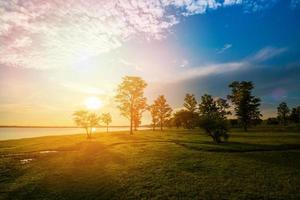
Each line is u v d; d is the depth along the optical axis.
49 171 21.08
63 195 15.01
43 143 44.47
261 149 28.94
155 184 15.72
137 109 70.31
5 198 14.94
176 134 64.44
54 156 29.02
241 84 86.31
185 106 104.75
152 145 36.31
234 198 12.53
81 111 56.84
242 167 19.23
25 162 25.84
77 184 17.05
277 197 12.42
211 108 94.88
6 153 32.91
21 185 17.28
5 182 18.33
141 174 18.42
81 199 14.26
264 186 14.23
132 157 25.80
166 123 130.88
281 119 124.81
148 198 13.41
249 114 83.56
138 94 69.06
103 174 19.19
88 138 53.91
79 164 23.62
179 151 29.00
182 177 17.00
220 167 19.53
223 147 31.03
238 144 34.12
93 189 15.80
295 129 74.06
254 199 12.29
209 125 39.06
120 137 54.62
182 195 13.44
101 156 27.42
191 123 96.00
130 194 14.30
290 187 13.90
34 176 19.62
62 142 44.72
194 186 14.86
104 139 49.56
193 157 24.55
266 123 140.50
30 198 14.77
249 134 57.31
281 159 22.12
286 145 31.08
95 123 57.56
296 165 19.53
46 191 15.87
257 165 19.78
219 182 15.41
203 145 34.12
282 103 122.00
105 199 13.97
